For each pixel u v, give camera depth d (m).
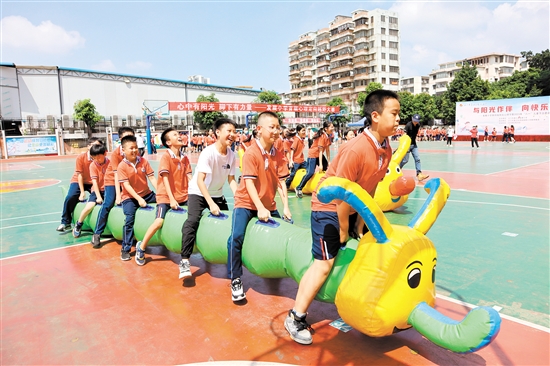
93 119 46.56
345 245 2.80
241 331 3.03
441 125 55.41
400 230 2.53
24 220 7.48
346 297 2.53
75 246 5.53
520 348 2.66
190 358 2.67
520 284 3.71
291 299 3.63
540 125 29.98
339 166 2.60
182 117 56.06
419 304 2.48
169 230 4.32
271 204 3.76
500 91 49.00
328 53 75.25
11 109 45.56
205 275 4.30
